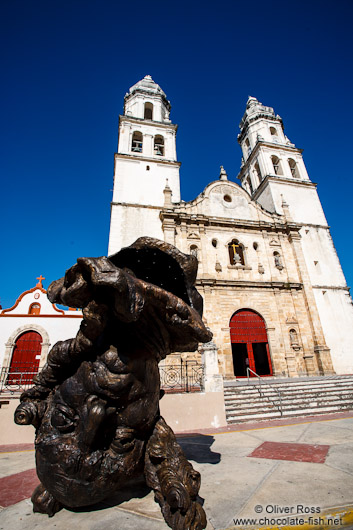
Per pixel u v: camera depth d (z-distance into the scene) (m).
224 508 3.00
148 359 2.99
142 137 26.98
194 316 2.77
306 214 25.44
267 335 18.83
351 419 8.67
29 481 4.20
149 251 3.31
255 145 30.19
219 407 8.80
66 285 2.62
